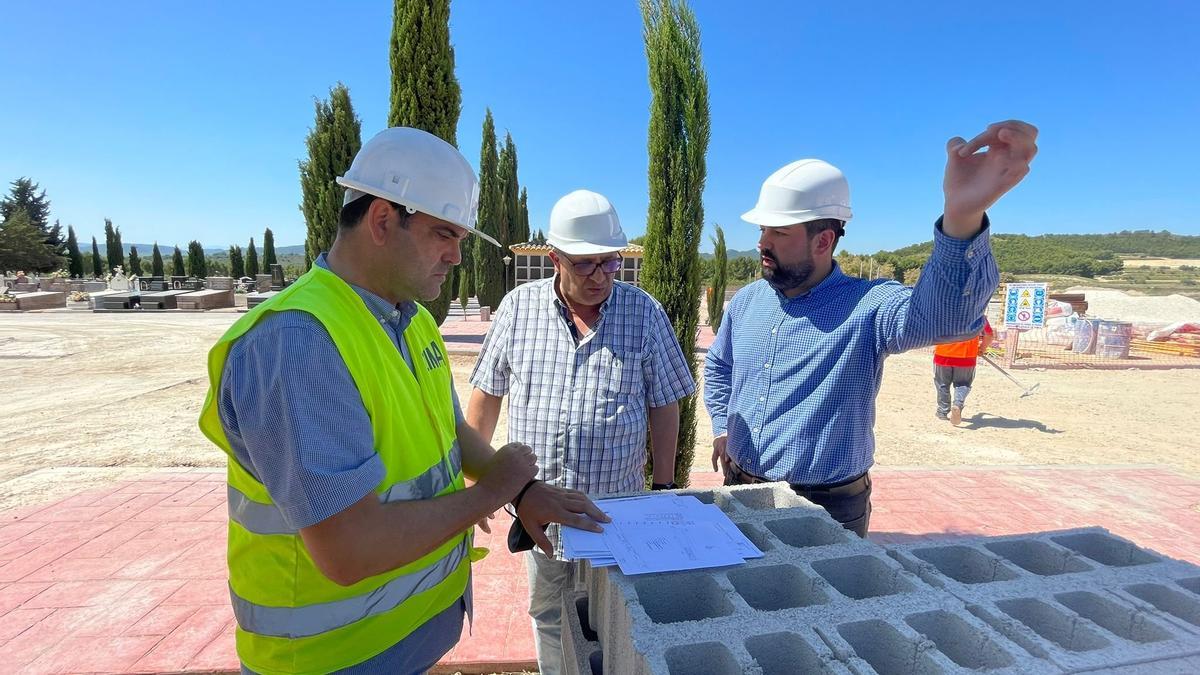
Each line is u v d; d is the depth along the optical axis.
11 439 6.75
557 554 2.10
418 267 1.43
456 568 1.68
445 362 1.83
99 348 13.78
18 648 2.95
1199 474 5.96
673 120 3.86
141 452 6.27
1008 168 1.47
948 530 4.62
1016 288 12.27
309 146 10.56
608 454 2.39
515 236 25.91
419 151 1.38
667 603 1.32
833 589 1.26
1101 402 9.30
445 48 8.05
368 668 1.41
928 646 1.04
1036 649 1.04
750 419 2.40
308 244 10.90
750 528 1.58
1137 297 21.19
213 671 2.79
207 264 46.41
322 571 1.22
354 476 1.17
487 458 1.82
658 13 3.85
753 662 1.00
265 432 1.17
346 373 1.23
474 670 2.94
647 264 4.03
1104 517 4.88
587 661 1.55
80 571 3.70
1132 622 1.14
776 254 2.24
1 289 28.75
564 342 2.45
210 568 3.74
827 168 2.21
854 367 2.18
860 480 2.27
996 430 7.70
